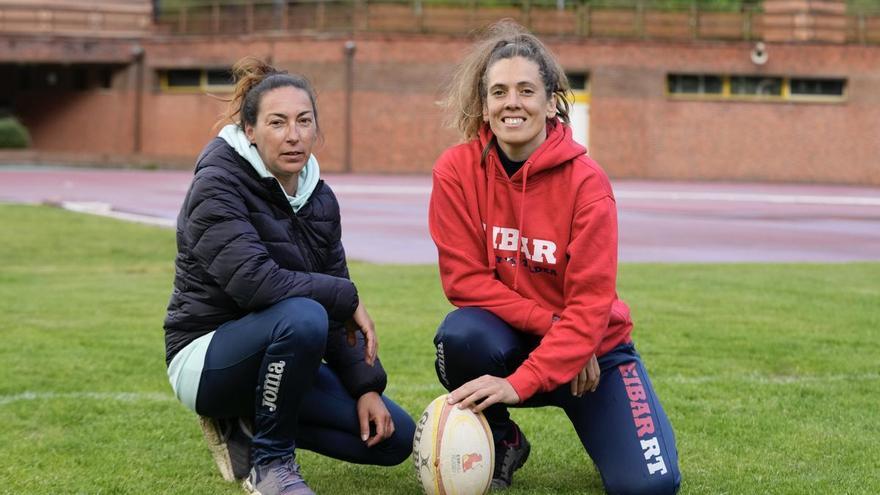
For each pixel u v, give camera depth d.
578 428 4.46
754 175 40.25
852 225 21.53
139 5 45.06
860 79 40.19
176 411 5.97
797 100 40.19
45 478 4.69
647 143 39.69
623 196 29.50
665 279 12.02
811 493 4.53
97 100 43.00
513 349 4.39
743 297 10.58
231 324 4.24
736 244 17.45
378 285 11.35
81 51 41.50
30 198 24.56
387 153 38.81
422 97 38.72
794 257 15.73
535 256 4.36
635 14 39.44
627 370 4.45
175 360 4.34
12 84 44.97
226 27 41.19
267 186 4.25
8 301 10.24
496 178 4.41
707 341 8.15
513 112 4.22
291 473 4.21
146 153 42.41
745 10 39.84
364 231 18.38
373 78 38.59
